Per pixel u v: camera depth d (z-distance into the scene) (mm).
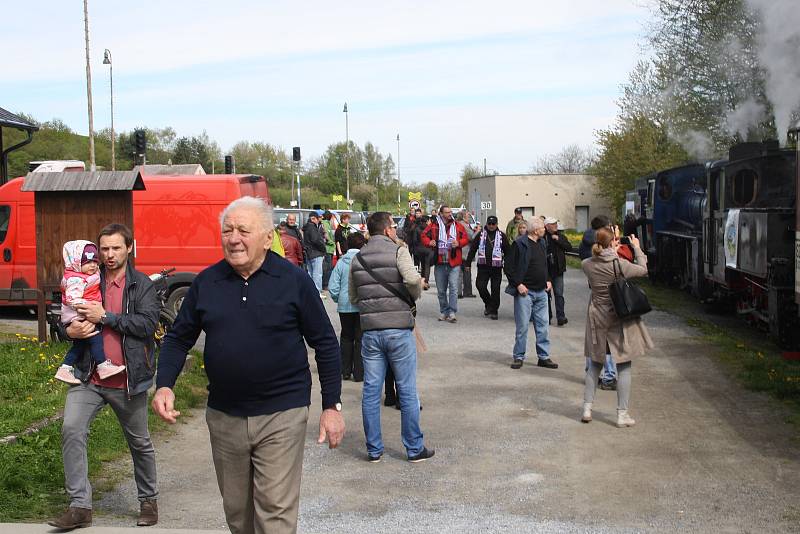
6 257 15227
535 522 5484
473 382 10203
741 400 8938
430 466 6914
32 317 16234
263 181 15727
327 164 102688
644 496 6012
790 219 12094
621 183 45906
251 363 3748
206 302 3830
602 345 8078
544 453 7207
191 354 11023
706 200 16922
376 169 105000
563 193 63281
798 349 11742
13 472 5973
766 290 13117
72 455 5145
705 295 17281
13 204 15250
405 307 7031
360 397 9562
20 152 62750
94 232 10812
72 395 5223
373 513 5738
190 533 5066
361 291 7086
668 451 7176
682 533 5246
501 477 6559
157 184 14195
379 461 7086
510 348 12516
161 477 6680
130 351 5211
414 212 22031
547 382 10148
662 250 22562
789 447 7207
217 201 14133
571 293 19484
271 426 3791
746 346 12328
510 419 8422
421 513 5723
